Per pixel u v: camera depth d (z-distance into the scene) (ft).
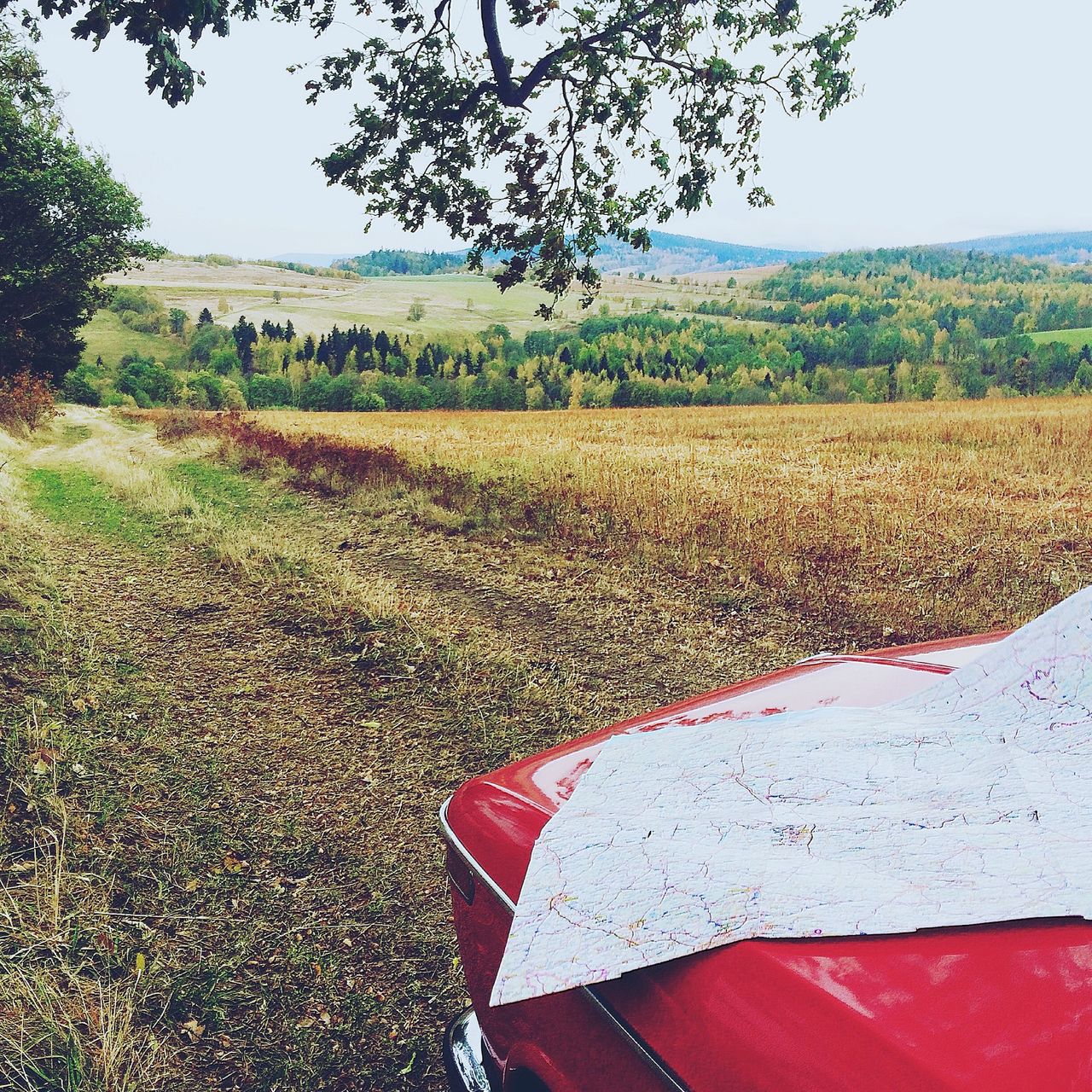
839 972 3.74
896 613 23.21
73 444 105.70
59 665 20.66
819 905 4.02
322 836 13.35
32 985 9.53
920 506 40.78
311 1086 8.58
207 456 75.51
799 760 5.26
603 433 120.88
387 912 11.34
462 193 34.96
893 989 3.59
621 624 24.22
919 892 3.92
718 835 4.71
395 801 14.39
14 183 104.06
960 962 3.60
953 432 96.22
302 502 48.98
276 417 159.43
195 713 18.54
